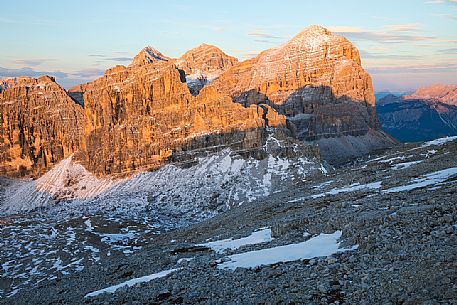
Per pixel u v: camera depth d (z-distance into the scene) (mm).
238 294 34062
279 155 190875
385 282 29891
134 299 37906
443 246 33062
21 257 116688
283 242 48469
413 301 26359
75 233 135625
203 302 33875
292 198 95375
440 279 27891
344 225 46438
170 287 39125
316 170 177625
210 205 177125
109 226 144375
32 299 54906
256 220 80750
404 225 40031
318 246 42344
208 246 61469
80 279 61438
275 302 30797
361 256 35719
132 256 76938
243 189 180125
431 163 82438
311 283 32750
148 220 159500
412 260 32156
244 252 48969
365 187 78688
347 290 30391
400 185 69062
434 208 42938
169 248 72375
